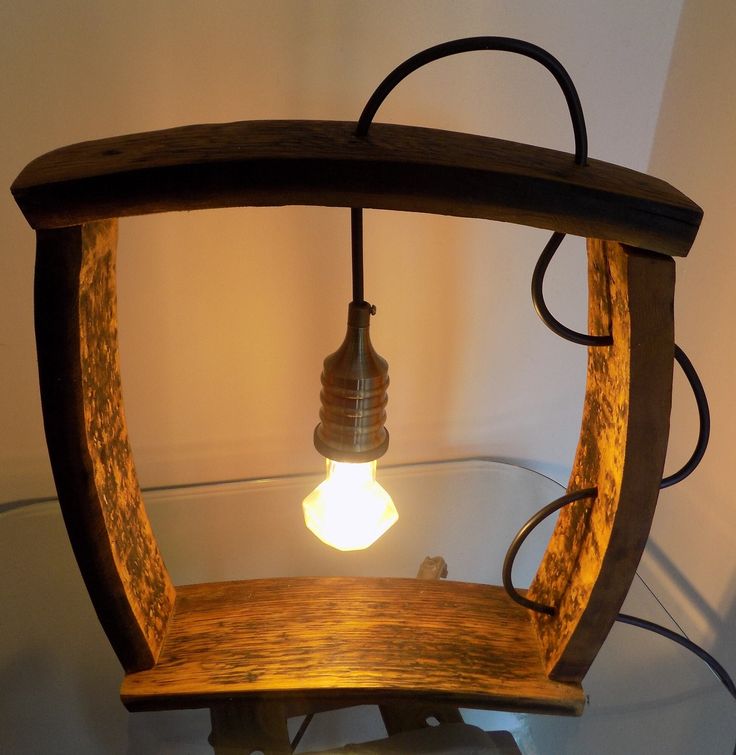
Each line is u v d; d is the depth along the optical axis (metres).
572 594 0.57
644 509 0.48
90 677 0.68
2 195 0.62
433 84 0.64
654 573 0.81
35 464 0.75
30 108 0.59
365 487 0.64
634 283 0.41
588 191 0.38
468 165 0.37
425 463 0.84
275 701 0.60
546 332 0.79
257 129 0.41
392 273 0.72
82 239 0.40
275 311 0.72
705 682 0.67
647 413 0.45
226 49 0.60
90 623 0.73
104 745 0.62
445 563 0.78
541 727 0.61
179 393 0.74
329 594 0.66
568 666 0.58
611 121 0.70
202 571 0.80
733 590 0.68
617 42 0.66
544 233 0.73
